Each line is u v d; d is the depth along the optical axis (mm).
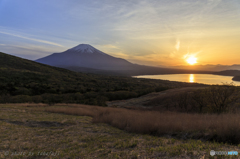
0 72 56688
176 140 6113
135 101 37562
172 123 7859
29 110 16484
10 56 90625
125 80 107000
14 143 6344
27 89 45500
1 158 4898
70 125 10727
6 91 40375
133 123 9281
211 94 15695
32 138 7238
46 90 49625
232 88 14477
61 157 4930
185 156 4055
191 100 21484
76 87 59875
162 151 4637
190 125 7309
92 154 5035
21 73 62844
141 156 4430
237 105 15531
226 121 6680
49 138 7395
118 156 4582
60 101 37188
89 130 9203
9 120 10672
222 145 4977
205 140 5785
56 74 81188
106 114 14680
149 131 7926
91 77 102312
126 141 6328
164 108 23984
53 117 13227
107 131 8859
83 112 16578
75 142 6695
